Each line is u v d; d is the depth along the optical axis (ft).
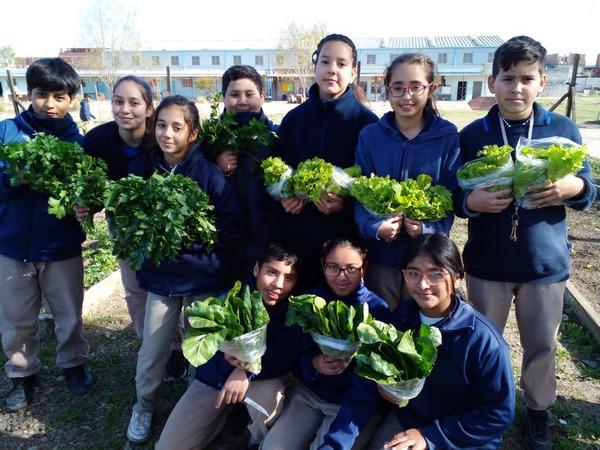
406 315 10.03
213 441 12.21
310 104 12.96
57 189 11.80
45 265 13.10
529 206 10.28
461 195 10.95
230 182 13.47
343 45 12.12
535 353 11.37
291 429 10.74
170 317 12.13
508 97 10.58
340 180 11.50
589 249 24.13
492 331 9.25
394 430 10.09
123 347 16.33
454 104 151.94
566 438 11.93
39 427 12.68
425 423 9.88
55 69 12.78
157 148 12.44
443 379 9.50
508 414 9.17
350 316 9.53
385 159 11.69
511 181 10.16
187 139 12.02
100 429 12.60
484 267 11.27
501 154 10.07
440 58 205.26
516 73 10.41
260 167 12.78
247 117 13.37
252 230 13.61
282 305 11.57
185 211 10.71
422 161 11.39
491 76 11.17
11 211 12.66
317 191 11.21
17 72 171.12
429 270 8.94
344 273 10.72
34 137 12.97
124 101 12.74
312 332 10.05
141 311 15.24
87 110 70.28
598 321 16.29
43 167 11.69
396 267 11.53
